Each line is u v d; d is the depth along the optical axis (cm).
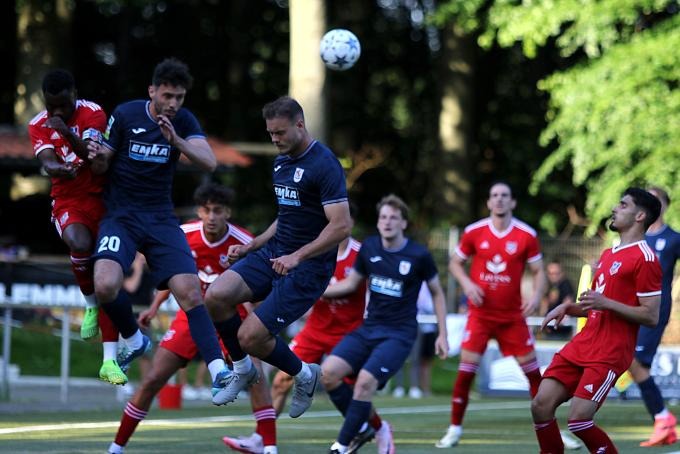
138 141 2208
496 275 3250
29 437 3047
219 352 2228
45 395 4734
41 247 8100
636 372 3166
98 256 2183
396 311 2722
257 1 9512
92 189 2259
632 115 6359
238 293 2259
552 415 2262
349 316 2945
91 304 2322
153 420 3781
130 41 9575
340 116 9706
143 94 9531
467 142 8925
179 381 4981
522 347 3250
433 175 9225
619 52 6475
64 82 2180
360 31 9581
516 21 6950
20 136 7462
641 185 6419
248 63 9606
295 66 6278
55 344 6066
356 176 9600
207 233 2673
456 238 6444
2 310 5591
